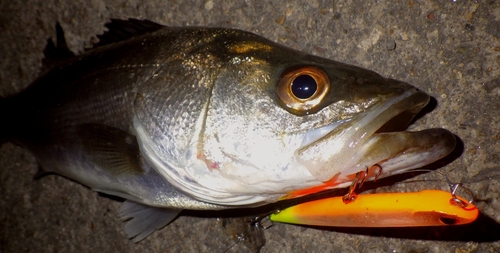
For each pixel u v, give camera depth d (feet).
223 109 0.94
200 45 0.98
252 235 1.20
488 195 1.07
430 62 1.09
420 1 1.09
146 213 1.17
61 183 1.36
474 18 1.07
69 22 1.33
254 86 0.93
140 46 1.03
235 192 0.97
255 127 0.92
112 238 1.32
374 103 0.89
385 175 0.94
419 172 1.10
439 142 0.88
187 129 0.96
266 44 0.97
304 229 1.17
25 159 1.39
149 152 0.99
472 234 1.08
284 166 0.92
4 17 1.38
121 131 1.02
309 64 0.92
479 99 1.07
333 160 0.89
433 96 1.09
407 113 0.95
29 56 1.38
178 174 0.98
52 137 1.13
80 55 1.12
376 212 0.93
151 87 0.99
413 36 1.10
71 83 1.09
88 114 1.06
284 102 0.91
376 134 0.88
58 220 1.36
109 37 1.14
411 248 1.11
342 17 1.14
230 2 1.21
